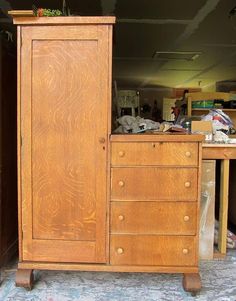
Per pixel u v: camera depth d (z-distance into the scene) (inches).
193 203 78.5
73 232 78.9
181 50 196.5
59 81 76.9
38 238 79.1
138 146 77.7
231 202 126.0
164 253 78.7
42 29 76.1
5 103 88.7
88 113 77.4
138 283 84.0
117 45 184.4
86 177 78.3
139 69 253.3
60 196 78.7
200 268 93.0
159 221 78.6
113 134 78.6
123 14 135.9
